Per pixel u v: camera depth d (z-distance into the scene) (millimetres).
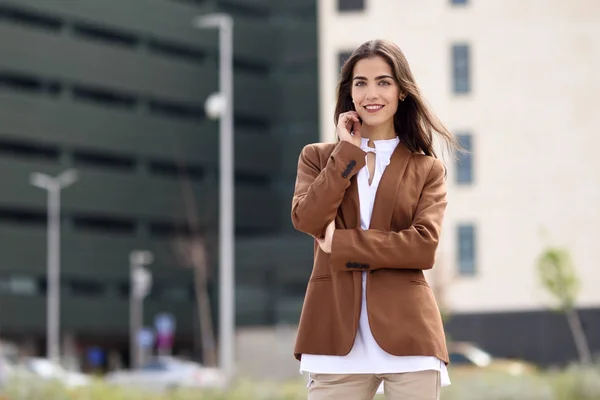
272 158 96438
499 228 47375
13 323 82250
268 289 86375
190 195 92938
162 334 68875
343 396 4449
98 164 89562
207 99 95375
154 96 92438
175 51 95125
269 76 97875
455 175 47969
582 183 47000
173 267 91500
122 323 88562
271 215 96562
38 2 86750
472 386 21781
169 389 29547
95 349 87812
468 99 48156
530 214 47219
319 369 4449
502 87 48000
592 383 23406
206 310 85188
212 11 96062
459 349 33094
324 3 48844
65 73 87562
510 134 47750
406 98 4699
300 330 4492
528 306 46281
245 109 95438
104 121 89375
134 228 90938
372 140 4680
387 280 4414
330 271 4492
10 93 84750
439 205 4555
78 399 24906
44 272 84750
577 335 32375
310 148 4777
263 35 96938
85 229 88062
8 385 23516
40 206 85562
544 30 47812
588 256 46562
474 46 48219
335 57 48344
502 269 47031
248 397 25922
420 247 4402
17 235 83438
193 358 92750
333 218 4473
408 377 4383
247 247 86875
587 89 47344
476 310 46812
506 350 46281
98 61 89438
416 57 48438
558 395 22594
